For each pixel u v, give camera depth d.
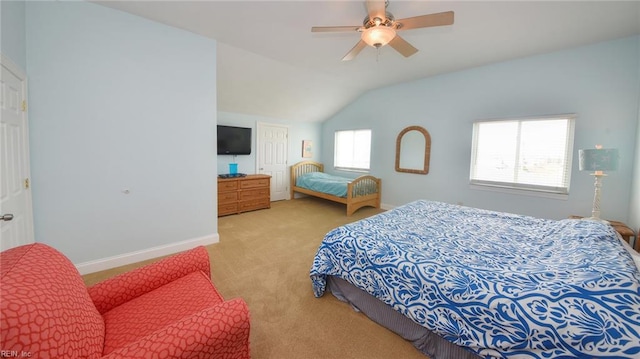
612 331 0.96
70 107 2.12
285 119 5.76
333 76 4.14
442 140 4.10
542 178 3.26
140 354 0.79
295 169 5.95
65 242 2.18
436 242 1.79
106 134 2.29
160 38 2.50
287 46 3.02
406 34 2.64
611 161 2.26
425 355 1.44
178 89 2.65
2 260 0.82
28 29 1.91
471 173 3.84
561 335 1.01
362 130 5.47
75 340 0.77
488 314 1.16
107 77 2.26
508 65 3.38
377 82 4.49
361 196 4.66
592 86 2.82
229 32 2.67
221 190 4.34
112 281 1.25
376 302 1.69
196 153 2.84
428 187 4.33
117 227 2.41
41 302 0.71
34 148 1.99
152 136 2.54
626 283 1.05
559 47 2.91
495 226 2.16
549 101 3.09
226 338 0.93
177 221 2.77
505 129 3.52
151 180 2.57
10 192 1.66
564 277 1.19
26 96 1.90
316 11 2.25
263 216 4.42
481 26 2.45
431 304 1.35
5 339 0.59
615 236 1.68
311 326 1.66
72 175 2.16
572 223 1.96
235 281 2.21
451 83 3.94
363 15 2.30
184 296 1.27
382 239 1.78
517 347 1.10
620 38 2.64
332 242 1.89
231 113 4.96
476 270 1.35
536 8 2.12
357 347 1.49
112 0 2.10
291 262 2.59
